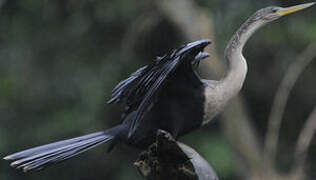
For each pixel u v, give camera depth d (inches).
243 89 669.3
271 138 576.1
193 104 288.8
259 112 680.4
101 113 659.4
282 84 591.2
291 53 640.4
